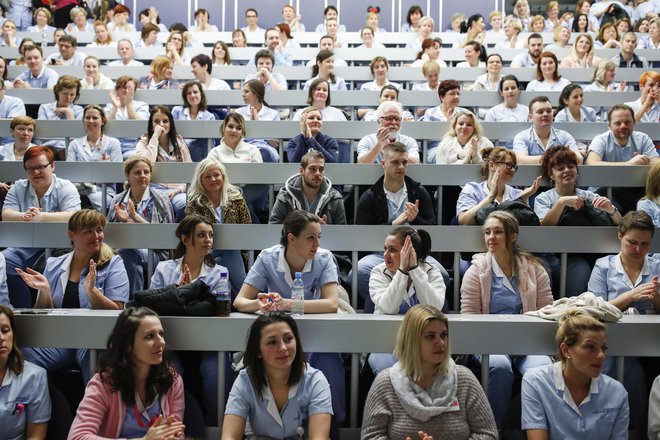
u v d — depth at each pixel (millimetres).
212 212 3518
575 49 7168
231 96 5820
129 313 2320
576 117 5395
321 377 2365
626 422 2350
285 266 2857
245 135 4742
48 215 3545
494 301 3000
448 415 2279
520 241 3145
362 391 2777
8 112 5520
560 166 3721
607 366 2619
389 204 3682
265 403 2299
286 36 8445
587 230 3135
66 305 2910
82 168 3852
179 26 8477
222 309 2492
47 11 9156
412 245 2820
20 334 2416
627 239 3029
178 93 5844
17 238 3107
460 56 7840
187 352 2736
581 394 2371
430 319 2279
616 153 4512
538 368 2416
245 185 4070
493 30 9289
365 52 7934
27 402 2357
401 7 10422
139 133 4754
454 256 3258
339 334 2430
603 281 3096
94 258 2959
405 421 2271
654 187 3752
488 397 2604
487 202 3600
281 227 3156
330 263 2906
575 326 2316
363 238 3150
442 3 10406
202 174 3553
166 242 3127
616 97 5738
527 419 2367
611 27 8172
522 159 4484
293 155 4285
